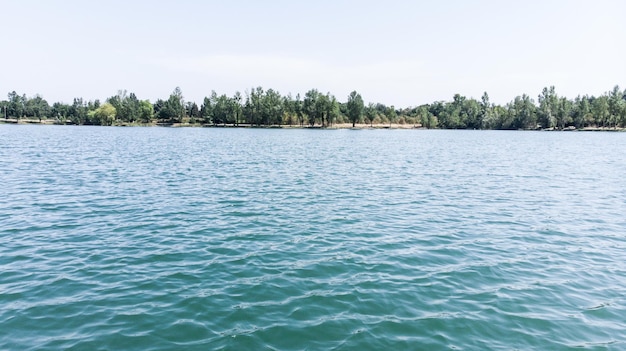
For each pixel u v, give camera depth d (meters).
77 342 7.94
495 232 16.62
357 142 83.81
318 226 17.16
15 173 30.88
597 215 19.83
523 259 13.35
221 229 16.44
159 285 10.79
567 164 43.47
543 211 20.62
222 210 19.88
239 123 175.50
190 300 9.90
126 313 9.17
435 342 8.20
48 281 10.88
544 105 159.88
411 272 12.02
